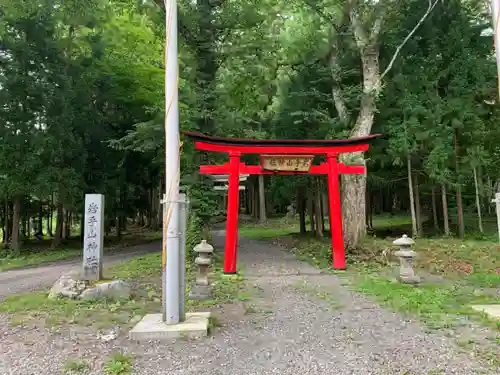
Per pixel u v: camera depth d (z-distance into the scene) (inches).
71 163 714.2
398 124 571.5
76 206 707.4
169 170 207.6
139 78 618.2
